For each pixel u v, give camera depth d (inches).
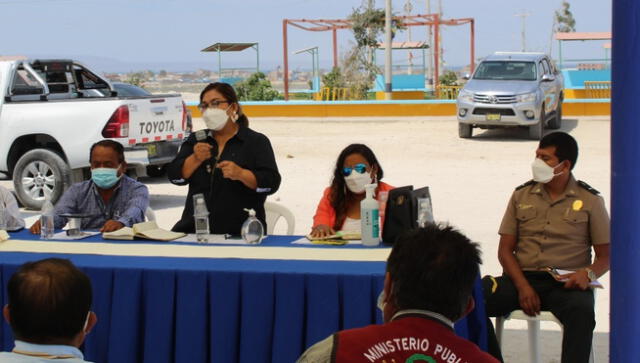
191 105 1064.8
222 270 158.7
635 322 113.5
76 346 102.0
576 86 1314.0
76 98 430.0
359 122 970.7
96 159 218.1
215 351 159.3
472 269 96.6
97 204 224.2
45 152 424.8
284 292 155.9
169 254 177.3
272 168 209.0
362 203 185.2
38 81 439.2
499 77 773.9
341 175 211.0
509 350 218.2
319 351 94.7
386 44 1204.5
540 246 190.1
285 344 155.3
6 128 433.4
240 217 209.9
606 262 185.3
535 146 702.5
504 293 186.1
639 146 111.0
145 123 434.0
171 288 160.7
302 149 696.4
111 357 162.4
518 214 193.6
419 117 1018.1
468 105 746.8
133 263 167.2
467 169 568.7
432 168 577.0
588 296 180.2
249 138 210.5
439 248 95.7
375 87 1464.1
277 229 367.6
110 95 475.5
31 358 96.5
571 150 187.9
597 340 223.6
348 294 153.0
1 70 437.1
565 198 190.1
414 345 92.6
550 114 798.5
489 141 743.7
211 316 159.6
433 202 435.5
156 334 161.3
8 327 170.6
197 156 207.3
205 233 193.8
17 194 431.5
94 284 163.9
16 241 197.0
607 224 187.8
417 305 95.2
